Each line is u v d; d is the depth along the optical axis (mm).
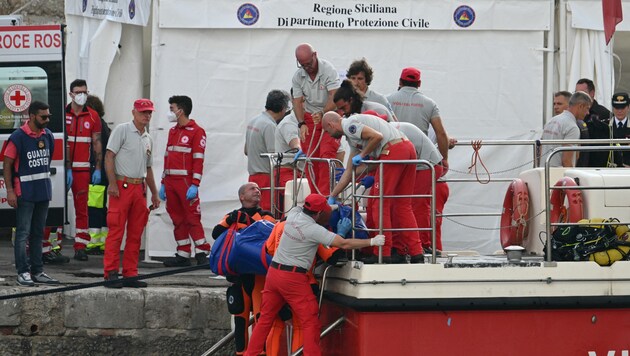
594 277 25359
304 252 26594
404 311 24719
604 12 33594
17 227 34719
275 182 33875
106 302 33875
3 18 42688
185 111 39719
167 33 41688
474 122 41875
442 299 24859
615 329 25297
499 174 41969
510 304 24906
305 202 26672
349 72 31891
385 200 26547
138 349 33969
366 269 24891
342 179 27531
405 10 41562
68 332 33906
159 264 41000
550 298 25109
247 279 29594
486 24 41594
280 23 41438
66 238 47781
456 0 41594
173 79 41688
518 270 25219
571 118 34000
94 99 41938
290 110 38281
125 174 34844
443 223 41781
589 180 27172
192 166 39781
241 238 28562
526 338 25047
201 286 35469
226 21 41531
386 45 41656
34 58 38812
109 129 42469
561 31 42375
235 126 41812
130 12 42656
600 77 42500
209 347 34219
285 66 41750
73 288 31688
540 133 42000
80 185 41125
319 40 41688
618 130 37594
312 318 26672
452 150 41938
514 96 41906
